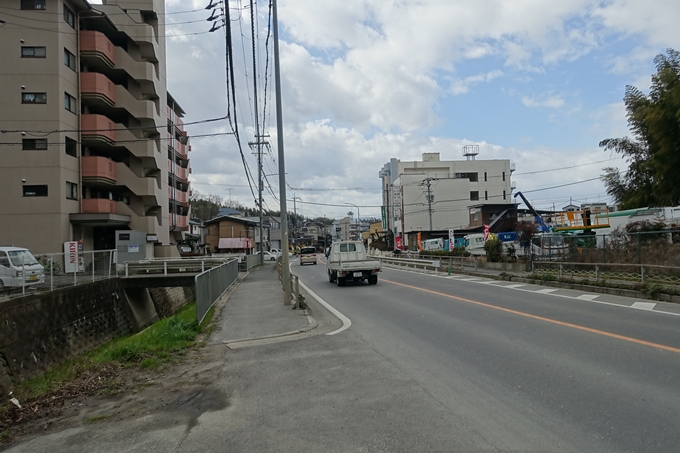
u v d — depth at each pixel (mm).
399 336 8672
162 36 37219
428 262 27344
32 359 12023
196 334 9734
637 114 18344
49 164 26016
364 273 19953
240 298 16797
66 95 27234
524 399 4961
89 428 4727
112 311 18516
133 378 6594
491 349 7289
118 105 31562
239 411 4984
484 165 71938
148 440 4301
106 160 29859
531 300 13094
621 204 25031
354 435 4180
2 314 11125
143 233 27141
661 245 16938
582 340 7641
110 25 31406
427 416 4566
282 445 4035
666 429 4055
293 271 35594
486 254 29578
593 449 3729
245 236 71562
